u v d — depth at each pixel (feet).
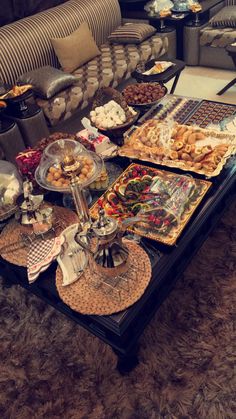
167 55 17.87
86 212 7.32
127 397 6.92
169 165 8.75
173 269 7.38
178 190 7.92
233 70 17.70
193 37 17.54
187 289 8.34
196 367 7.14
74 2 16.49
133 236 7.36
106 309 6.15
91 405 6.89
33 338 8.04
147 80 13.55
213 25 17.25
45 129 12.93
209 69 18.13
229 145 8.93
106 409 6.82
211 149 8.75
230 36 16.49
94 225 6.15
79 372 7.36
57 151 8.11
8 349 7.94
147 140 9.31
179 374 7.09
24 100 12.18
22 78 13.76
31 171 8.18
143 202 7.82
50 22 15.28
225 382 6.89
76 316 6.80
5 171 8.98
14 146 12.28
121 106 9.46
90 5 16.62
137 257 6.89
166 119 10.39
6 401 7.14
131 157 9.12
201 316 7.86
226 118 10.11
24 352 7.84
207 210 7.88
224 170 8.79
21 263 7.10
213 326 7.68
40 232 7.36
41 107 13.04
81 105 13.74
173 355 7.36
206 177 8.48
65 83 13.56
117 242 6.21
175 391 6.89
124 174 8.69
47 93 13.03
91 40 15.55
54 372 7.43
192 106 10.87
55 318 8.30
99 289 6.43
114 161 9.49
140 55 15.75
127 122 9.25
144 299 6.39
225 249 9.07
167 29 17.70
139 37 16.17
